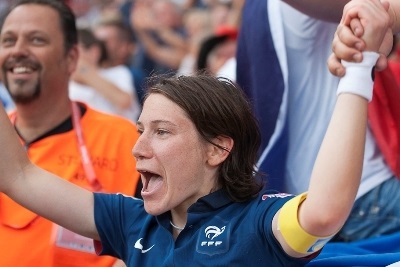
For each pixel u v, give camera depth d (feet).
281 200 12.55
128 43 35.35
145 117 12.98
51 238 16.57
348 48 11.57
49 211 13.94
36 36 17.80
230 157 13.14
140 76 34.06
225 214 12.85
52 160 17.56
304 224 11.57
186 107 12.83
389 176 16.37
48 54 17.75
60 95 17.88
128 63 35.58
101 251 14.30
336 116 11.52
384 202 16.11
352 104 11.49
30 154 17.61
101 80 30.68
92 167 17.47
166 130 12.81
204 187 13.07
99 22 37.09
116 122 18.02
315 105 16.87
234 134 13.08
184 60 38.45
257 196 13.07
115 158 17.65
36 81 17.67
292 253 11.97
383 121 16.34
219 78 13.55
